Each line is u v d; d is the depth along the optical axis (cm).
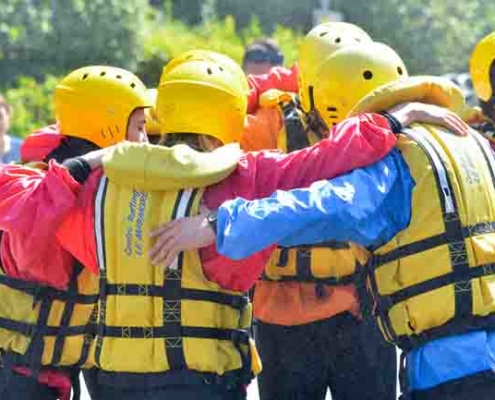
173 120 921
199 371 881
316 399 1148
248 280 899
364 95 1027
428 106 915
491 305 869
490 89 1079
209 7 3494
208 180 877
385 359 1130
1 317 962
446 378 863
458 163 888
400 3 3619
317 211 851
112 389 898
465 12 3728
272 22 3606
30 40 2934
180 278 883
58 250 934
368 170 878
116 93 994
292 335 1123
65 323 951
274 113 1158
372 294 903
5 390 963
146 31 3097
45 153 1007
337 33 1145
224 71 939
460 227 874
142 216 884
